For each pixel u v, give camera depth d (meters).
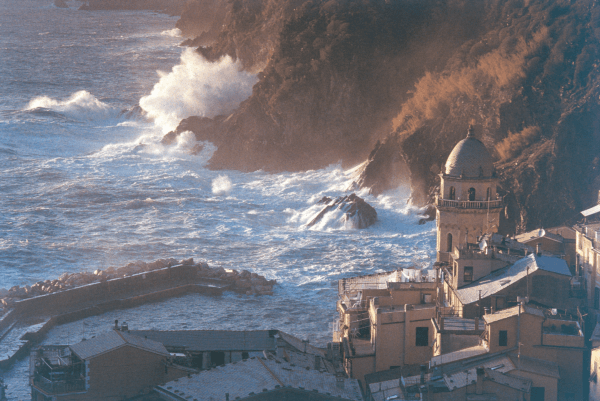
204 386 105.44
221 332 134.75
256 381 105.00
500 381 98.19
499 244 145.25
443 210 171.88
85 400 114.75
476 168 172.00
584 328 112.44
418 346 127.62
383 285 158.50
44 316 186.38
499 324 106.56
